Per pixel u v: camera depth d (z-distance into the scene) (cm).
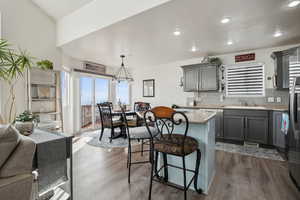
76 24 309
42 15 336
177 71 522
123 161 268
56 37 362
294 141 193
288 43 341
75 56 451
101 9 260
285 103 362
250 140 349
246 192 179
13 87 283
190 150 158
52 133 145
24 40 303
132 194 177
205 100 466
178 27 258
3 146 90
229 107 376
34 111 308
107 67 589
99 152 312
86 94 511
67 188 187
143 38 307
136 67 617
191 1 186
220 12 211
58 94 339
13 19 285
